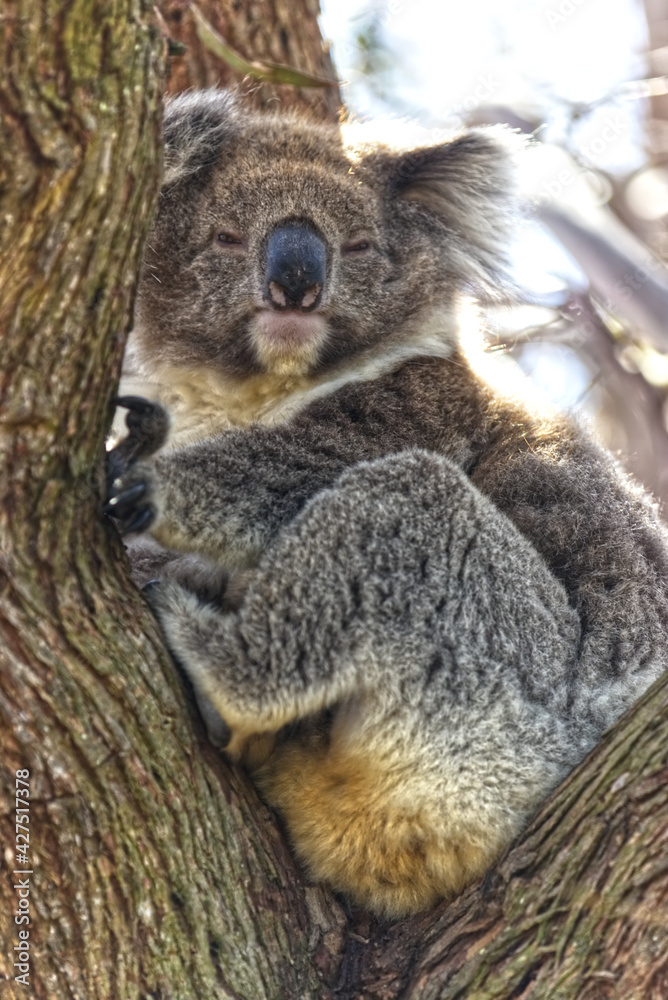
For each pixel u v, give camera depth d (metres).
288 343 5.67
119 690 3.76
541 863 3.90
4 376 3.48
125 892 3.71
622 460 7.35
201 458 4.94
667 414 9.17
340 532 4.58
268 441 5.15
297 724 4.68
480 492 5.20
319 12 7.20
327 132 6.44
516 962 3.74
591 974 3.60
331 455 5.32
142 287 5.92
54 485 3.61
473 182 6.28
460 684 4.64
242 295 5.75
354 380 5.79
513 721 4.70
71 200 3.39
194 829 3.92
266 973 3.95
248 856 4.13
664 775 3.74
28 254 3.40
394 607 4.57
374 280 5.95
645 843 3.65
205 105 5.92
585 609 5.23
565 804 3.97
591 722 4.95
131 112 3.42
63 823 3.62
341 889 4.64
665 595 5.46
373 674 4.51
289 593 4.44
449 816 4.56
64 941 3.66
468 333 6.41
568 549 5.36
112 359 3.68
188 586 5.16
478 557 4.80
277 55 6.90
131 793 3.75
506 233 6.43
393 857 4.59
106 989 3.68
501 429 5.79
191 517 4.82
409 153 6.31
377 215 6.05
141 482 4.44
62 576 3.68
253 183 5.86
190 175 5.93
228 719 4.24
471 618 4.72
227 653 4.29
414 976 4.04
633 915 3.59
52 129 3.32
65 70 3.31
